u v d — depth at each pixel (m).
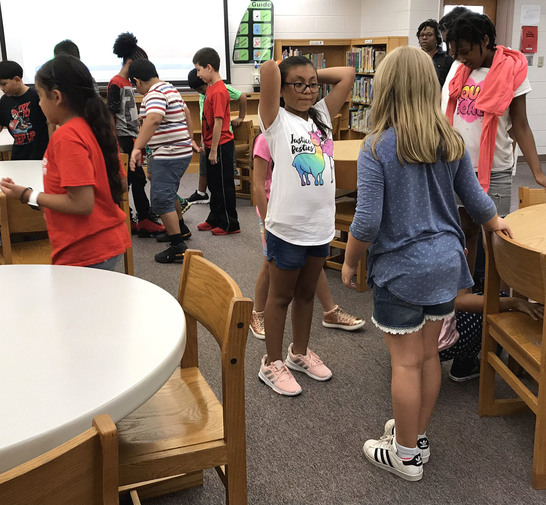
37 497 0.76
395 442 1.92
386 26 7.88
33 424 0.92
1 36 7.13
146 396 1.06
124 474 1.31
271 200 2.24
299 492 1.86
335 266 3.95
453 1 7.82
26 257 2.78
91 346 1.17
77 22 7.34
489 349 2.18
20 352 1.15
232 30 7.91
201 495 1.87
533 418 2.25
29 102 3.78
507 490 1.86
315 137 2.24
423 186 1.73
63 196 1.94
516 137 2.75
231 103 8.07
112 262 2.12
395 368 1.85
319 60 8.15
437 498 1.83
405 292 1.74
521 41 8.03
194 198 6.20
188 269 1.62
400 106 1.69
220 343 1.38
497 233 1.93
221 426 1.45
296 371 2.63
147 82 4.04
